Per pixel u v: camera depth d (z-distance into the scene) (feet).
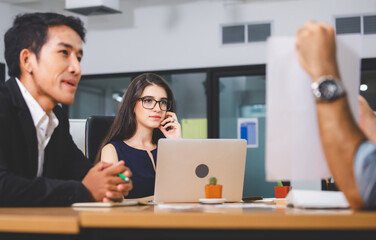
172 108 9.30
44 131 5.14
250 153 17.40
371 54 16.06
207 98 17.60
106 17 18.49
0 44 17.62
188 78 17.98
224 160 5.98
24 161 4.88
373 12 16.07
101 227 2.99
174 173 5.83
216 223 2.84
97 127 8.39
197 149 5.90
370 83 16.28
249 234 2.83
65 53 4.89
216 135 17.56
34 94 5.00
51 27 4.87
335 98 3.19
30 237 3.08
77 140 8.20
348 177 3.13
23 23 4.92
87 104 19.03
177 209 4.07
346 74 3.65
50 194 4.29
